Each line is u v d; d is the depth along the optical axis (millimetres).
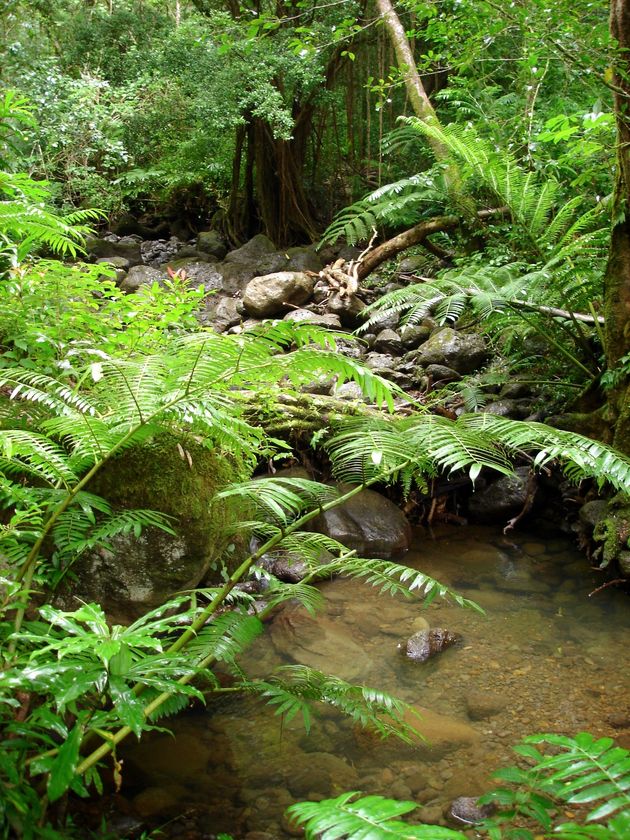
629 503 3561
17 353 2881
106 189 9320
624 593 3441
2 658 1714
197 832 1886
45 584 2482
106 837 1789
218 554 3043
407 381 5328
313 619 3127
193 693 1500
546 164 5078
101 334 3348
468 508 4434
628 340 3697
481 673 2744
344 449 2285
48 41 10219
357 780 2121
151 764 2164
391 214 7113
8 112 3648
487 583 3582
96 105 8211
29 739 1728
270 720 2422
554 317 4395
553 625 3137
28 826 1423
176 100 9031
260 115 8031
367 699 2180
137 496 2771
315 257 8117
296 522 2195
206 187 10148
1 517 2449
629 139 3502
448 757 2227
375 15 8633
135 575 2762
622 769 1214
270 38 7949
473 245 6371
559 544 4055
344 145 10133
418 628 3102
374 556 3885
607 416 3879
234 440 2541
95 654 1521
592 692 2598
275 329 1992
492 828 1369
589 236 3930
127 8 9867
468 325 5621
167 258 8977
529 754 1384
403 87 9320
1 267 3428
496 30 4305
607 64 3504
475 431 2375
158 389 2209
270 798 2035
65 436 2615
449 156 5695
